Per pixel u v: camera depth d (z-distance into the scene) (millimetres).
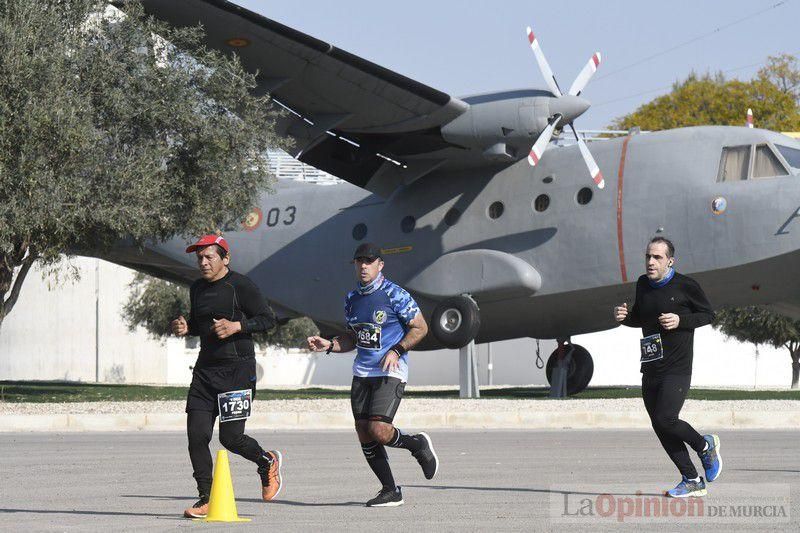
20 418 31188
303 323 91625
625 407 36562
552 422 32875
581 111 41281
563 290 44125
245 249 54875
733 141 41719
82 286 99125
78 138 36688
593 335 82062
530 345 86562
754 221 40500
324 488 16859
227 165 42500
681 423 14594
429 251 47719
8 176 36219
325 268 52156
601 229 43406
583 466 20047
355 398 14250
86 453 23469
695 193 41688
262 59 41344
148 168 39531
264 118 44219
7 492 16328
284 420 32406
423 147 45562
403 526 12328
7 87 36594
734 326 75438
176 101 40500
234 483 17812
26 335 100562
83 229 41062
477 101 42531
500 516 13203
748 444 25328
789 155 41031
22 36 36969
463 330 44812
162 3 39344
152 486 17219
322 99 43188
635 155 43406
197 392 13914
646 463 20609
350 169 48219
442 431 31062
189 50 41344
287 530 12031
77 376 98875
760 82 105500
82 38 40406
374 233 50062
